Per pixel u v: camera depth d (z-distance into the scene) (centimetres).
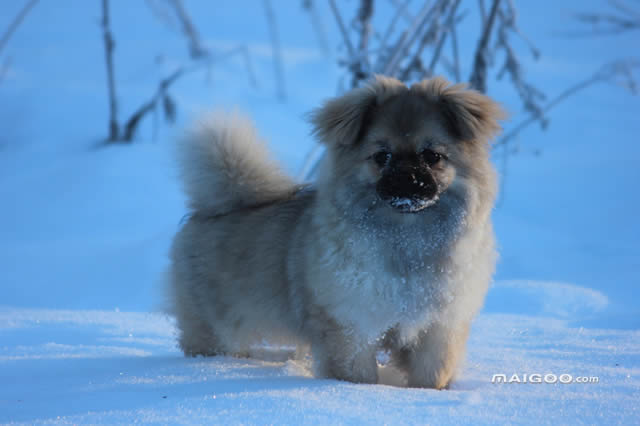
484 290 475
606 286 945
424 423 320
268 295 521
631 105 2272
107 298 1037
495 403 355
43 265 1201
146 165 1752
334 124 473
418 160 445
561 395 372
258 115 2200
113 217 1491
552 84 2516
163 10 2336
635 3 2614
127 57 2856
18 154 1947
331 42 3300
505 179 1653
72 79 2603
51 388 431
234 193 578
